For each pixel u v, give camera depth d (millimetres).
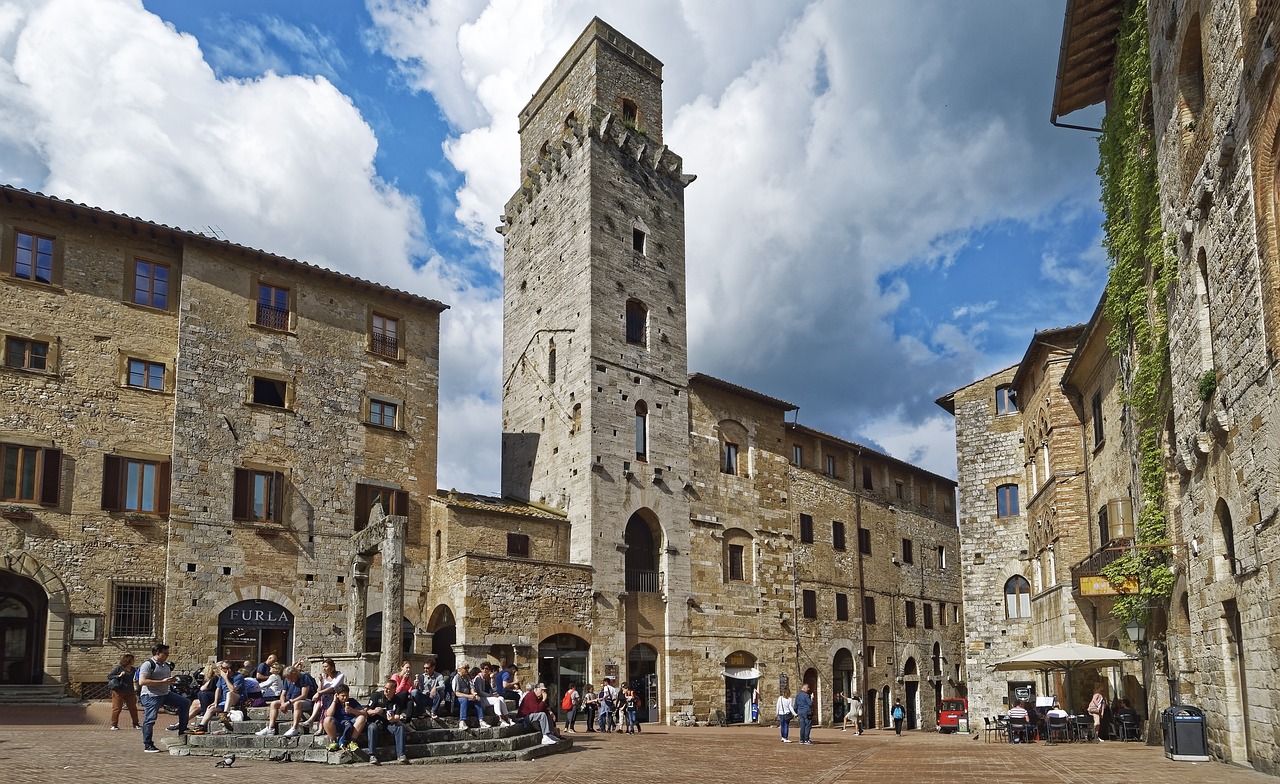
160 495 37594
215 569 38125
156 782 17078
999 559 50969
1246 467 18828
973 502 52344
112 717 27312
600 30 54875
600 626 45875
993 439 52344
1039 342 44406
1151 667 30562
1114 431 34875
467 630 40219
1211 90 19828
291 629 39625
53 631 34406
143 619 36344
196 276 39812
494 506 45625
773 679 54500
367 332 44344
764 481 57406
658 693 48500
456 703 27172
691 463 53031
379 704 22875
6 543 34094
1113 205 29031
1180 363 23172
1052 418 42531
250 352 40688
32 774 17266
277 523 39938
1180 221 22484
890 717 63219
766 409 58812
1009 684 49406
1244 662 19859
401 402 44844
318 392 42250
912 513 71000
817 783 20062
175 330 39250
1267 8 16406
